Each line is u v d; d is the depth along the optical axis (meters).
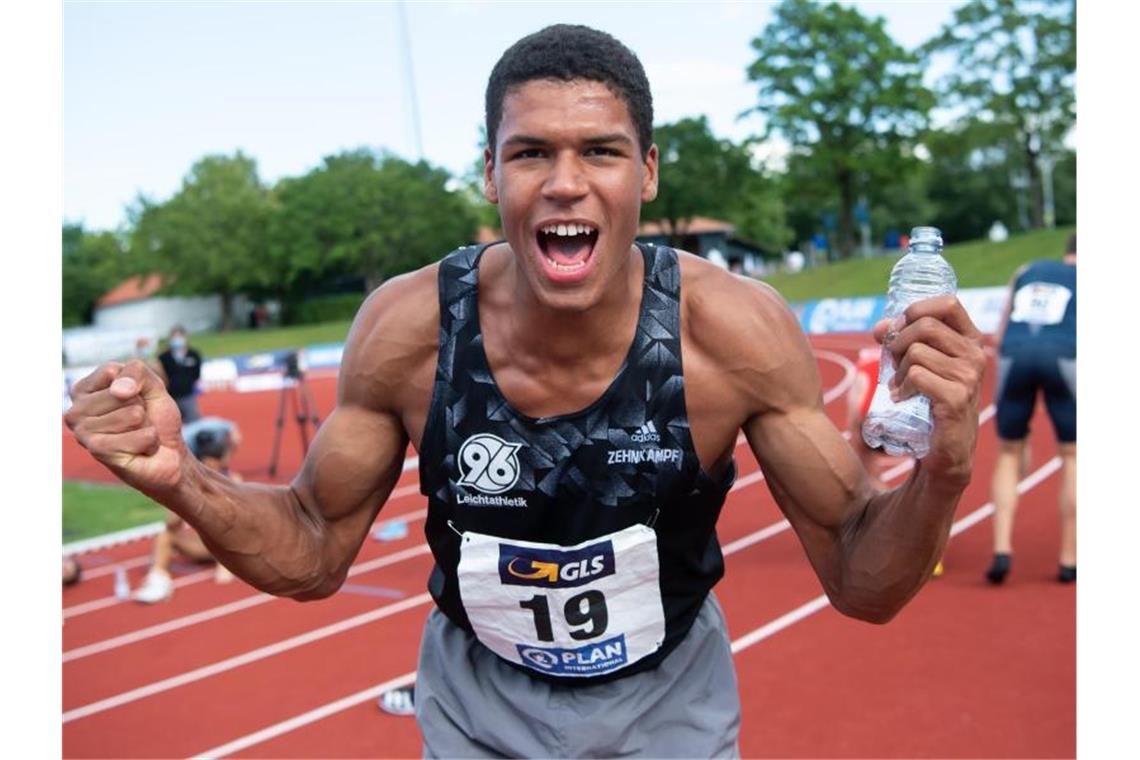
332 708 4.55
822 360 19.62
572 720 2.03
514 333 1.82
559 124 1.62
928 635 4.77
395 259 45.94
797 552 6.42
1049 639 4.62
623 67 1.68
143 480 1.66
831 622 5.06
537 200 1.64
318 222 44.53
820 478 1.89
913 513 1.71
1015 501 5.41
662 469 1.85
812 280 32.16
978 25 34.16
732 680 2.15
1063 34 33.28
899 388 1.59
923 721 3.92
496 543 1.90
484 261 1.90
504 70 1.69
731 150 40.88
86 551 8.04
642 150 1.73
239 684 4.91
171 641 5.61
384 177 44.53
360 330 1.98
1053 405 5.26
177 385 9.85
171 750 4.23
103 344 29.48
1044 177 43.97
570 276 1.65
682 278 1.88
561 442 1.84
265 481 10.94
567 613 1.93
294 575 1.94
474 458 1.86
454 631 2.18
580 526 1.86
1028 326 5.20
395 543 7.45
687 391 1.85
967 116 35.22
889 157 36.94
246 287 48.56
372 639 5.43
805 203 50.62
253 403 20.34
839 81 36.00
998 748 3.67
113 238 54.16
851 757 3.69
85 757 4.18
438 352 1.88
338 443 1.98
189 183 49.03
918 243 1.78
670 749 2.08
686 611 2.05
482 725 2.08
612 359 1.83
